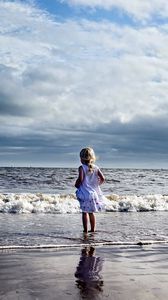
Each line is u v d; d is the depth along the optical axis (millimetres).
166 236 7016
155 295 3414
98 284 3754
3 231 7156
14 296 3318
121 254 5359
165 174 69125
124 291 3521
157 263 4805
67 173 58875
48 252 5379
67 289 3562
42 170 74562
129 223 8867
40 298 3277
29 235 6758
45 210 11109
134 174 66562
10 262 4652
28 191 25859
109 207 11953
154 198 14469
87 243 6129
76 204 11719
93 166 7809
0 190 26344
